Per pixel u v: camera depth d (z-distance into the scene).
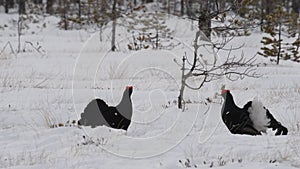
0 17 93.81
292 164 15.91
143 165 15.91
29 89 30.81
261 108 20.34
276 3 77.50
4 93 29.17
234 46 56.66
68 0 93.94
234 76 36.00
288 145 18.16
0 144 18.48
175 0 100.12
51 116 23.11
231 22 27.39
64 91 30.02
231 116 20.39
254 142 18.75
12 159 16.48
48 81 34.81
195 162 16.19
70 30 83.44
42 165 15.76
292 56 54.31
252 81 35.19
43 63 45.03
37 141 18.88
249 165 15.68
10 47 58.53
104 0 71.31
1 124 21.66
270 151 17.41
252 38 62.56
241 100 27.20
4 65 43.03
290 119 22.59
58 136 19.53
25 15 94.69
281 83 35.00
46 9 101.75
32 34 79.38
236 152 17.36
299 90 30.95
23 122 22.09
